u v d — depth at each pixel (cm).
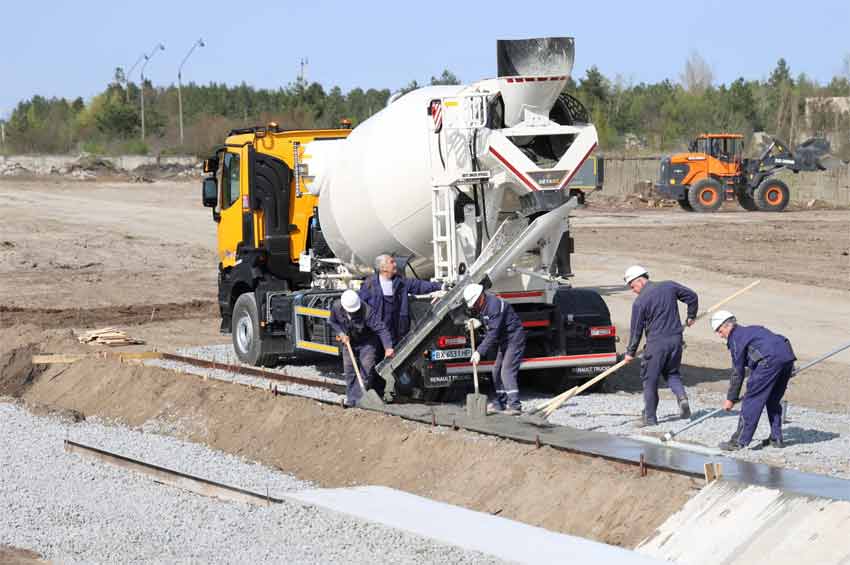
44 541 891
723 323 1059
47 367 1719
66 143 9619
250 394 1371
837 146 7406
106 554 854
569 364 1391
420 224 1374
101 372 1616
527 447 1027
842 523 773
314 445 1201
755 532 801
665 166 4662
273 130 1700
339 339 1313
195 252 3506
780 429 1083
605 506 900
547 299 1379
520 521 929
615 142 8169
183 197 5494
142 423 1426
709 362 1730
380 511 940
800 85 9125
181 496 1034
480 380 1345
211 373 1623
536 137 1317
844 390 1496
